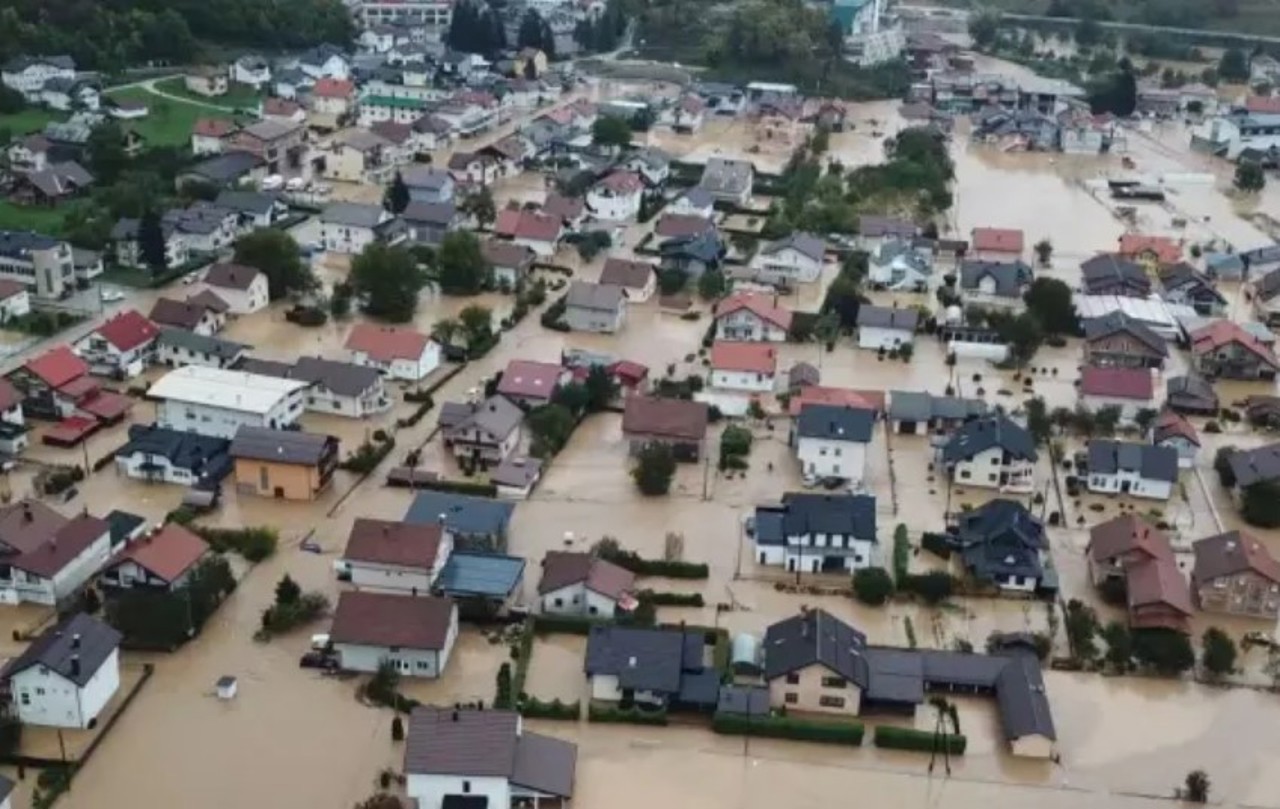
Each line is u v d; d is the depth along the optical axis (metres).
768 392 112.88
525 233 145.62
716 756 70.31
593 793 67.12
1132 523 88.12
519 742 67.38
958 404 108.00
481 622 80.62
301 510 92.88
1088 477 98.81
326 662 76.19
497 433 98.69
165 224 139.12
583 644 79.44
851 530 86.44
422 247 144.12
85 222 140.12
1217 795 68.81
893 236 150.88
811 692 72.69
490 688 74.81
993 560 85.88
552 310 128.62
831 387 112.50
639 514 93.62
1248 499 95.94
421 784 64.81
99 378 111.00
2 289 121.38
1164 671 77.62
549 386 107.00
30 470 96.50
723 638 78.94
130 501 93.44
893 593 84.50
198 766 68.31
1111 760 71.06
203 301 121.44
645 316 131.12
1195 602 85.00
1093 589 86.50
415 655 75.00
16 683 69.44
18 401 100.75
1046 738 70.12
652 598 82.75
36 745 69.00
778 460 102.00
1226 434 109.81
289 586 80.31
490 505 89.06
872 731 72.00
